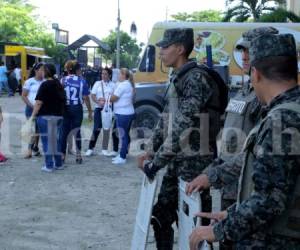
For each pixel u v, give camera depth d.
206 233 2.22
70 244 5.19
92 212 6.29
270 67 2.15
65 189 7.46
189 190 3.07
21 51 31.72
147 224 3.51
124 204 6.66
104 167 9.13
